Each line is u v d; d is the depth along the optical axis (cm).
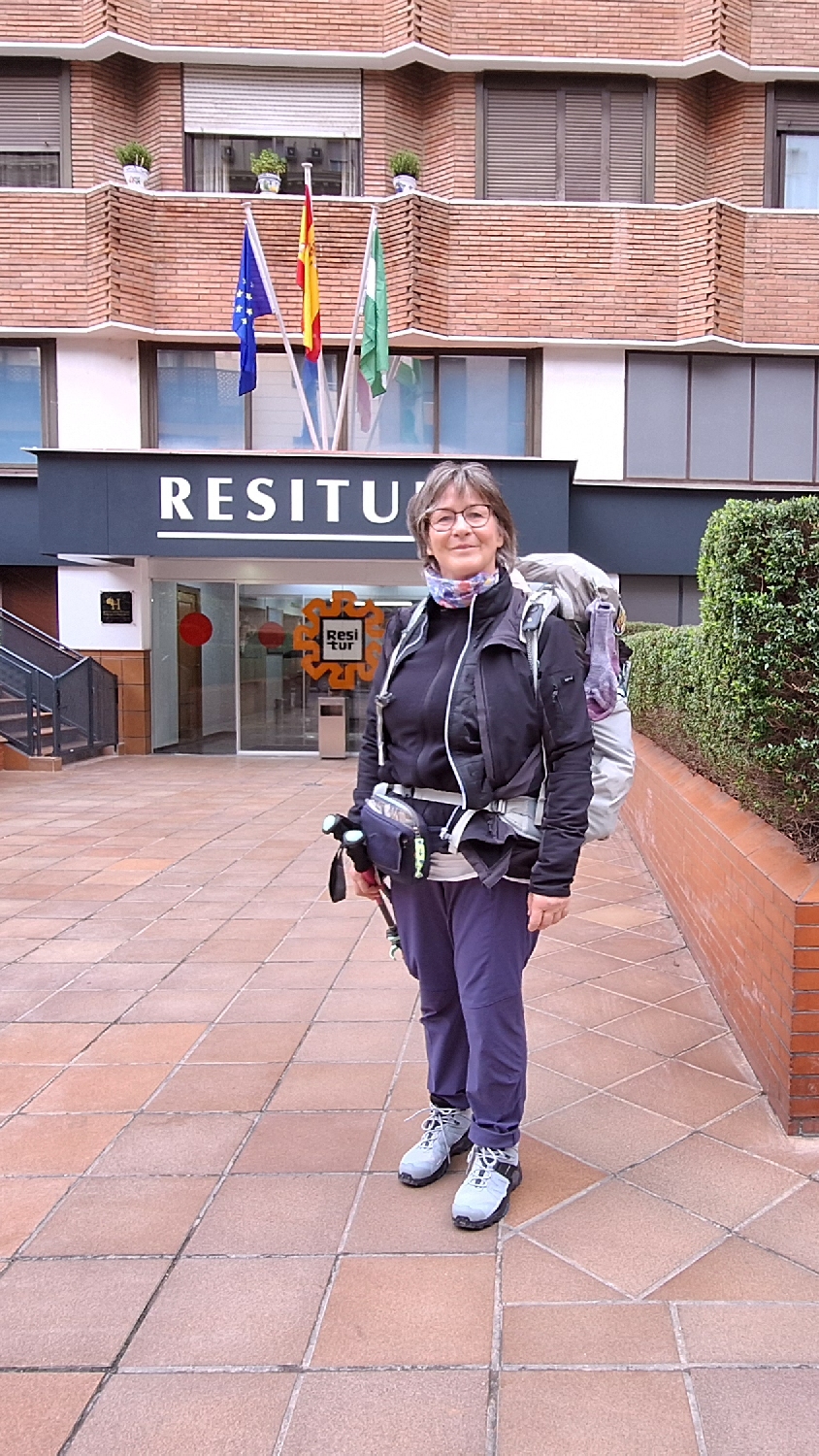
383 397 1257
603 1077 307
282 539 1102
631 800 712
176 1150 264
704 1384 177
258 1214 233
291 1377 179
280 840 717
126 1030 352
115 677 1298
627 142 1261
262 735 1327
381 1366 182
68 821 798
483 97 1256
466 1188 230
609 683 228
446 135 1267
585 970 412
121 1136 273
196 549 1102
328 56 1230
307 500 1099
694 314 1203
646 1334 190
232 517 1099
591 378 1241
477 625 225
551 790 217
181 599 1314
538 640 220
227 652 1322
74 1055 330
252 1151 264
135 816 822
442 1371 180
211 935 474
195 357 1260
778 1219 229
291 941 464
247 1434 166
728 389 1250
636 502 1237
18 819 807
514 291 1208
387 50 1231
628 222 1205
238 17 1227
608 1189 243
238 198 1202
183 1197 241
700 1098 293
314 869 619
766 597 274
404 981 404
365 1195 242
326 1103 292
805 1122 269
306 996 387
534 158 1262
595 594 240
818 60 1230
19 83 1252
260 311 1102
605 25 1227
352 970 419
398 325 1193
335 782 1045
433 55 1218
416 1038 343
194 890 564
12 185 1265
